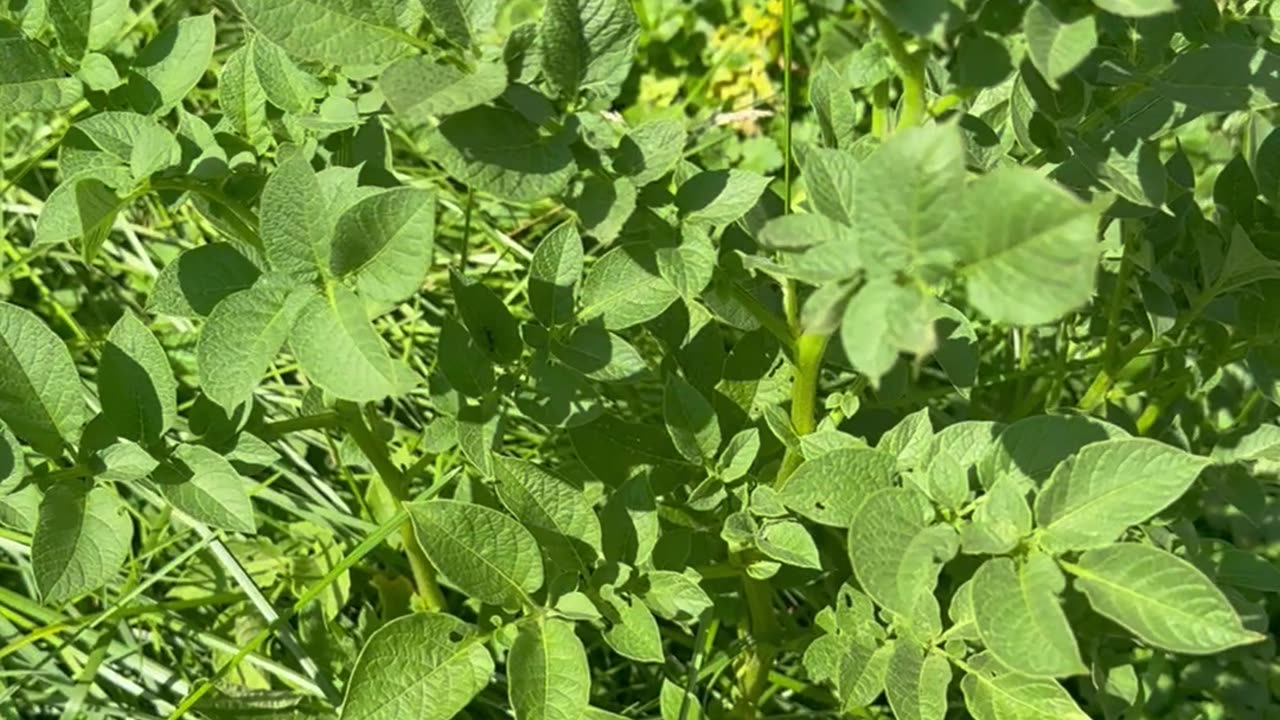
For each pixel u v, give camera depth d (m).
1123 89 0.71
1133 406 1.08
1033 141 0.72
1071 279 0.49
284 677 0.96
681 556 0.82
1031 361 1.18
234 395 0.66
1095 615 0.81
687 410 0.80
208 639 1.00
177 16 1.44
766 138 1.43
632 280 0.77
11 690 0.97
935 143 0.50
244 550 1.08
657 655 0.74
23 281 1.32
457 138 0.64
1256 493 0.92
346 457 0.90
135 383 0.71
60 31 0.73
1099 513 0.61
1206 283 0.86
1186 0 0.73
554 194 0.66
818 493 0.68
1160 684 1.02
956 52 0.62
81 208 0.68
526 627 0.73
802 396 0.78
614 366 0.76
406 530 0.92
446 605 0.97
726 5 1.54
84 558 0.69
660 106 1.50
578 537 0.75
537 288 0.76
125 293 1.31
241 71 0.78
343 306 0.64
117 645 1.02
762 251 0.78
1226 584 0.81
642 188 0.72
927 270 0.52
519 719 0.70
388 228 0.64
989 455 0.68
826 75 0.75
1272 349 0.87
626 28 0.66
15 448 0.68
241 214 0.74
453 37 0.65
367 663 0.70
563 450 1.13
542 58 0.66
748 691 0.95
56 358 0.70
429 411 1.25
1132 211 0.75
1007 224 0.50
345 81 0.80
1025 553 0.62
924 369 1.19
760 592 0.91
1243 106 0.70
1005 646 0.59
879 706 0.99
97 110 0.76
